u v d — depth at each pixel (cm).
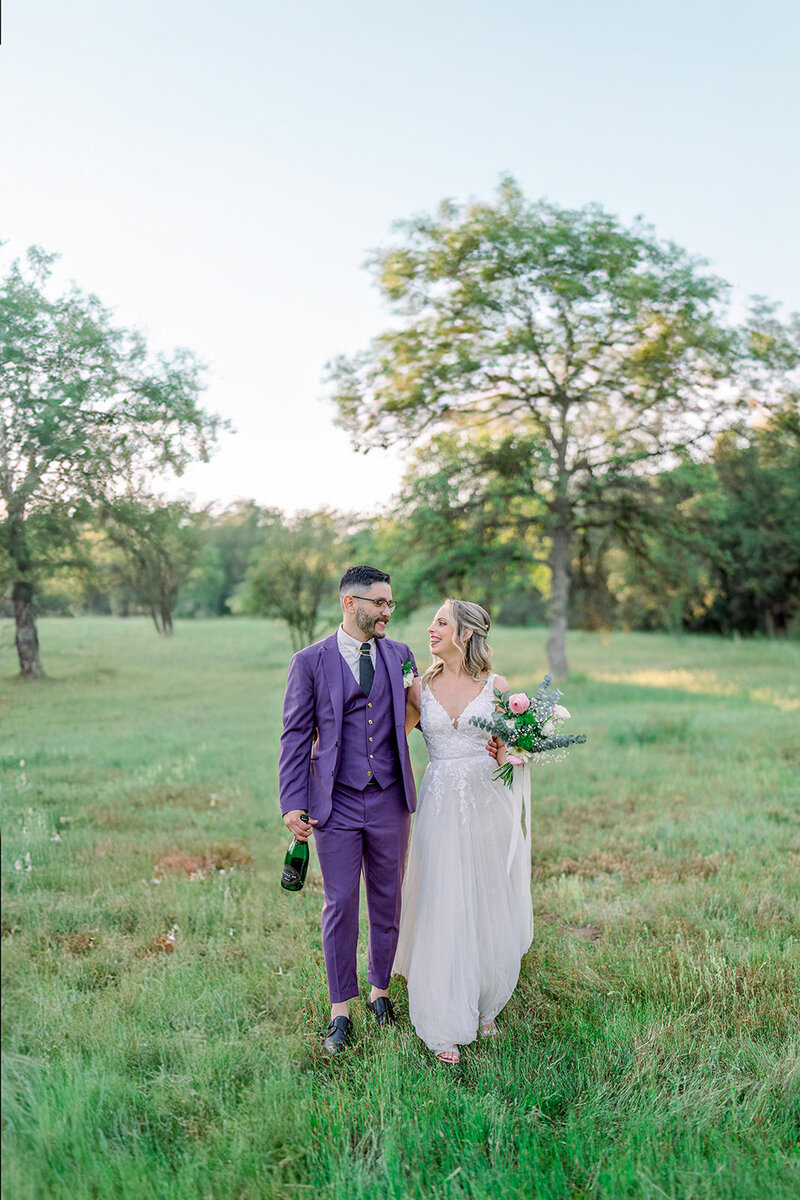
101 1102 251
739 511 1928
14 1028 262
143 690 883
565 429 1694
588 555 2116
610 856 526
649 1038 296
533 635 3544
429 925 306
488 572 1853
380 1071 273
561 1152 239
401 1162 234
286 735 323
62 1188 218
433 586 1781
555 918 426
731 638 3312
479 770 321
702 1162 228
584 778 779
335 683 322
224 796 613
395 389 1562
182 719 830
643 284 1275
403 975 343
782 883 466
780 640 3136
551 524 1838
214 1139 244
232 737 807
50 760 502
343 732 322
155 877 444
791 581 2898
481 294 1416
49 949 331
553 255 1340
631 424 1611
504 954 312
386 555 1834
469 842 312
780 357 1159
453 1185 219
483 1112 252
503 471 1702
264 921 414
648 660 2450
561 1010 323
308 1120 251
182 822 541
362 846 325
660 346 1334
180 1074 276
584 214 1352
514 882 342
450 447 1705
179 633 1556
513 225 1371
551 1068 279
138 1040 292
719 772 786
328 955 311
